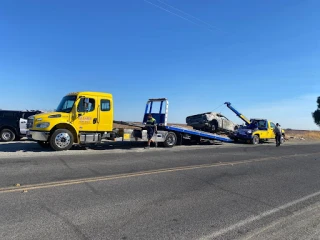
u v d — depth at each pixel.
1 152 11.55
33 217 4.54
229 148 17.25
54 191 6.00
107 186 6.59
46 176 7.32
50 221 4.41
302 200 6.23
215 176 8.34
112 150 13.47
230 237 4.16
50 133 12.49
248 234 4.29
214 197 6.15
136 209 5.15
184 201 5.77
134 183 7.00
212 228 4.45
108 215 4.79
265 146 20.06
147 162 10.24
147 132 15.36
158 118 16.88
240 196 6.33
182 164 10.12
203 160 11.41
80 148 13.95
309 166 11.23
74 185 6.54
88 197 5.71
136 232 4.17
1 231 4.00
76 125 12.95
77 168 8.54
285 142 26.17
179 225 4.52
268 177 8.60
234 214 5.14
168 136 16.41
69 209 4.98
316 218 5.11
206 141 20.28
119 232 4.14
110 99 13.85
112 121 13.92
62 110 13.08
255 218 4.98
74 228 4.20
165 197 5.96
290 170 10.06
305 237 4.27
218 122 21.14
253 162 11.55
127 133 14.73
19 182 6.62
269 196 6.44
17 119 17.19
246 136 21.95
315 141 31.14
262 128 23.38
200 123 21.09
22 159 9.84
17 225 4.21
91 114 13.27
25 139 18.44
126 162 10.04
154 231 4.24
